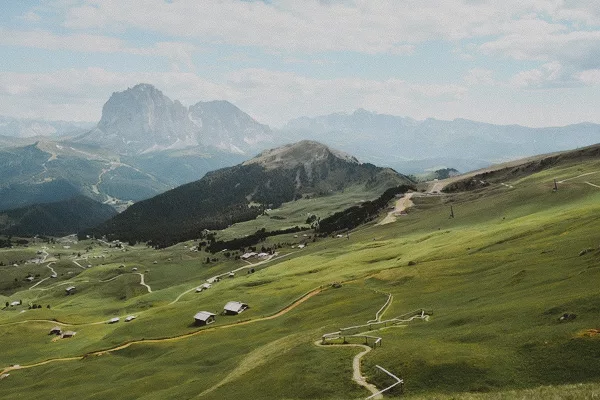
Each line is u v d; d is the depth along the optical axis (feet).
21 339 605.73
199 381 258.57
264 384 192.44
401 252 576.20
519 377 143.74
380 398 150.30
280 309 450.30
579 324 161.89
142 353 409.69
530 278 256.73
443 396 129.08
